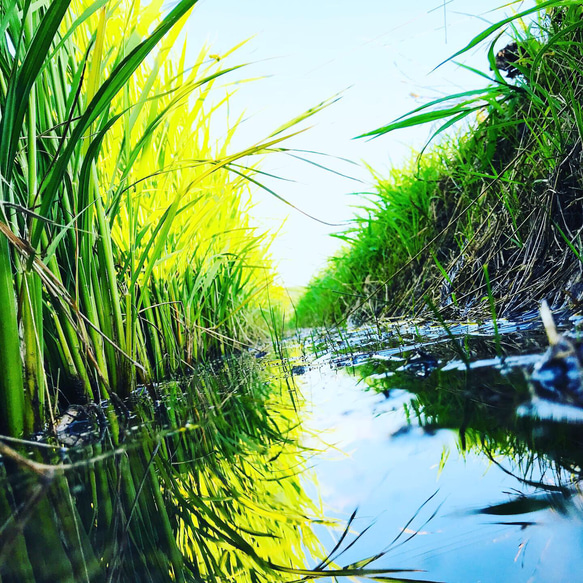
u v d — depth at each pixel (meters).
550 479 0.42
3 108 1.06
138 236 1.49
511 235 1.82
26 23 1.11
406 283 2.87
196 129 2.12
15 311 0.98
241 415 0.96
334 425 0.74
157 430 0.94
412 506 0.43
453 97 1.47
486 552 0.34
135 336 1.44
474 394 0.71
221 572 0.42
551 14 1.79
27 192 1.08
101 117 1.28
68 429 1.05
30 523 0.56
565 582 0.29
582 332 0.83
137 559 0.46
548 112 1.68
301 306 6.48
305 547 0.42
